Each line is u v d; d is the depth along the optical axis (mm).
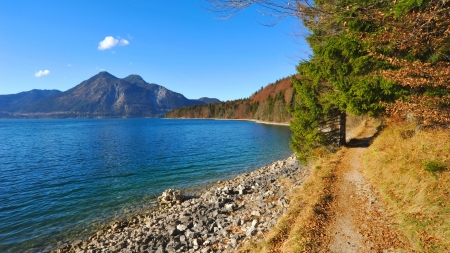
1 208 15000
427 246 5750
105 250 9594
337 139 18859
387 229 7031
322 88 16406
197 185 19500
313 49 14391
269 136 56500
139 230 11273
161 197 16109
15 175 22828
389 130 13883
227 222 10445
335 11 4527
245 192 15070
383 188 9406
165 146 41625
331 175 12273
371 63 11758
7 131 85125
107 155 33094
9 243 11133
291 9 4160
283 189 13344
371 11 4949
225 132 70312
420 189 7594
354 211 8445
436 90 8422
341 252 6348
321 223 7801
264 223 9320
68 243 11039
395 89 10477
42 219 13508
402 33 5512
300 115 17000
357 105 12266
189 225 10570
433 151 8477
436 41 5801
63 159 30516
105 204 15625
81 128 103125
